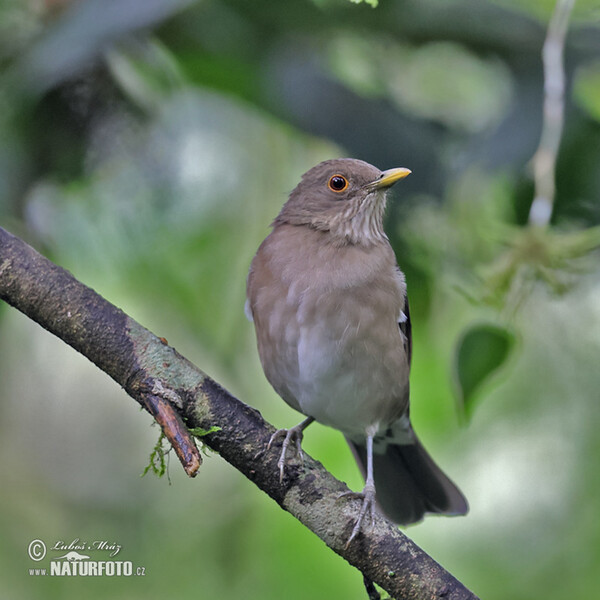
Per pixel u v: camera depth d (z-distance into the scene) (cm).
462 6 1030
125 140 1075
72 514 1359
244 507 1293
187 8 996
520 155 981
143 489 1371
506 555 1229
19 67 936
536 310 1209
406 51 1100
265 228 1245
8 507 1350
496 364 827
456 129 1052
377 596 712
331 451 1253
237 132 1205
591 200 1031
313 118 1001
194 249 1216
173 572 1273
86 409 1399
